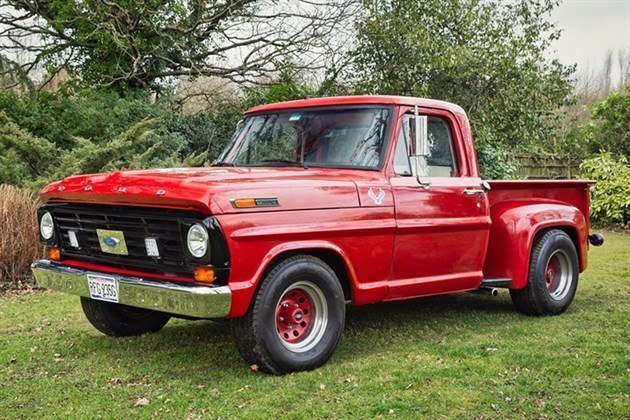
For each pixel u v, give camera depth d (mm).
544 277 6582
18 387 4555
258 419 3963
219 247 4293
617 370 4832
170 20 14852
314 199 4781
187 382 4617
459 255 5852
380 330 6078
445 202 5688
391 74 15156
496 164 15430
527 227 6430
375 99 5562
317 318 4887
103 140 13258
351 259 5023
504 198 6641
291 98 15602
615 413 4043
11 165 10492
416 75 15039
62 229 5293
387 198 5234
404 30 14539
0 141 11359
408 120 5582
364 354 5305
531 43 14805
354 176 5203
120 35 14234
